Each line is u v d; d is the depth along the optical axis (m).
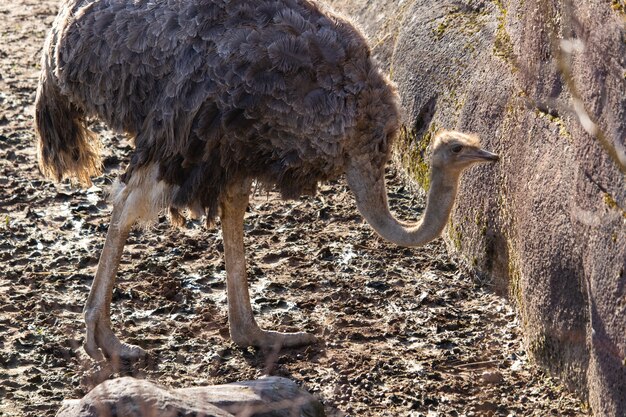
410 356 10.49
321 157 9.61
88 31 9.95
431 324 11.13
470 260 12.20
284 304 11.49
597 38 8.80
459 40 14.05
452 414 9.45
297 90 9.35
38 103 10.80
